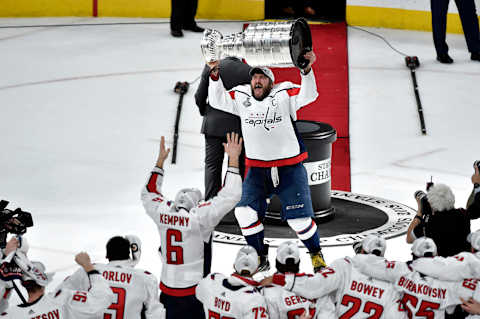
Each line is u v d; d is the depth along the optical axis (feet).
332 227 101.86
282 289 58.65
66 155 133.90
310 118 151.02
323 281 59.57
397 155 134.72
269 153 83.30
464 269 60.70
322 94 162.20
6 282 64.69
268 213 104.12
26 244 66.64
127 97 161.79
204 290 58.75
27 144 138.51
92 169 127.54
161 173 69.67
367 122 149.69
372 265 60.85
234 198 66.08
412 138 142.72
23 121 149.38
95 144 139.54
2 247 65.36
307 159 100.73
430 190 73.26
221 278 58.75
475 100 158.92
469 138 141.79
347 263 61.26
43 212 107.86
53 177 123.13
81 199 113.91
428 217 73.51
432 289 60.95
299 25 79.87
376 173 126.11
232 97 84.48
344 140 141.49
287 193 84.33
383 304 60.49
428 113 153.48
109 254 61.67
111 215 107.04
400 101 159.02
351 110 154.81
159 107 157.17
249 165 84.89
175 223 65.67
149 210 67.31
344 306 60.95
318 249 85.61
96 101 159.94
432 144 139.54
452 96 160.97
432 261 61.31
